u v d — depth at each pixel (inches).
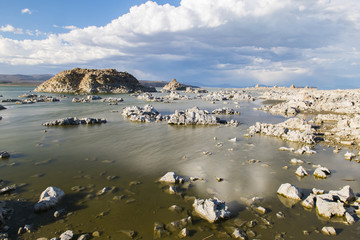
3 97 3097.9
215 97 3356.3
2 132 1002.7
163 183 513.7
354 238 345.4
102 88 4793.3
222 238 337.7
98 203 428.5
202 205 403.9
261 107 2142.0
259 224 374.0
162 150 760.3
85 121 1255.5
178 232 349.4
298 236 347.3
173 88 7185.0
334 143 893.8
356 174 592.1
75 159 663.8
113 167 605.6
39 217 382.6
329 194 449.4
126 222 373.4
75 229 353.1
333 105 2009.1
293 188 469.7
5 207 405.1
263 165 637.9
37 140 870.4
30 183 507.5
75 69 5541.3
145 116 1395.2
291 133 947.3
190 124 1261.1
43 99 2672.2
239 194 472.4
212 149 778.8
